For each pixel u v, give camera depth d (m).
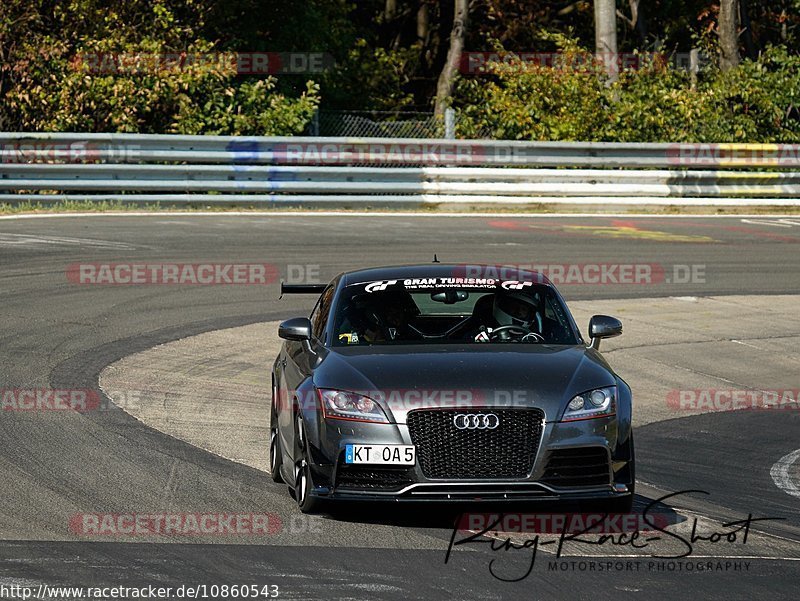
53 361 42.28
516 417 24.25
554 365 25.66
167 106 91.62
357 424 24.25
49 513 25.39
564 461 24.31
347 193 84.94
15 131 91.25
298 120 93.81
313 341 28.70
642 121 98.50
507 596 20.50
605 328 28.75
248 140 81.19
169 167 79.75
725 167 94.62
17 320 48.59
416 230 74.62
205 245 66.94
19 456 30.34
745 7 123.50
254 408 37.34
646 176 88.25
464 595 20.52
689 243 74.06
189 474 29.23
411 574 21.67
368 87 119.75
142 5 100.06
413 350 26.86
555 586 21.12
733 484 30.22
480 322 28.66
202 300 54.06
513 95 100.69
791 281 63.34
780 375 45.31
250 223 75.56
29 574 21.33
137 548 23.06
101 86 89.62
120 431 33.53
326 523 25.02
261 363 43.75
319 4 115.25
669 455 33.69
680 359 47.00
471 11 136.50
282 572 21.67
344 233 72.31
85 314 50.28
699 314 54.91
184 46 99.06
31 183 77.69
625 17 132.62
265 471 29.97
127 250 64.88
